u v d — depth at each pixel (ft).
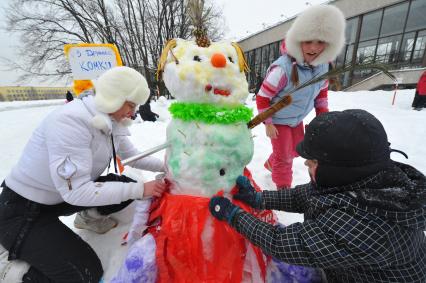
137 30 51.93
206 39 4.17
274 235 3.26
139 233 4.35
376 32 40.50
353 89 41.65
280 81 5.82
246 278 3.93
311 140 3.05
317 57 5.57
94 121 3.97
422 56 36.14
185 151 3.84
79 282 4.07
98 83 4.12
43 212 4.25
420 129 13.15
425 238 3.33
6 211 3.99
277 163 6.87
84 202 3.92
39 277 4.11
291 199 4.41
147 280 3.74
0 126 22.38
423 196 2.72
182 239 3.70
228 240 3.77
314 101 6.99
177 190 4.06
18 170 4.13
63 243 4.07
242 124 4.04
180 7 48.78
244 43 68.59
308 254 3.00
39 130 4.11
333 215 2.89
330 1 45.09
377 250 2.70
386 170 2.86
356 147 2.74
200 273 3.68
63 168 3.76
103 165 4.63
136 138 15.01
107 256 5.00
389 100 24.76
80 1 48.57
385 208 2.67
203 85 3.71
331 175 2.91
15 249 3.92
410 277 2.94
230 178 4.00
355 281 3.22
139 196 4.17
